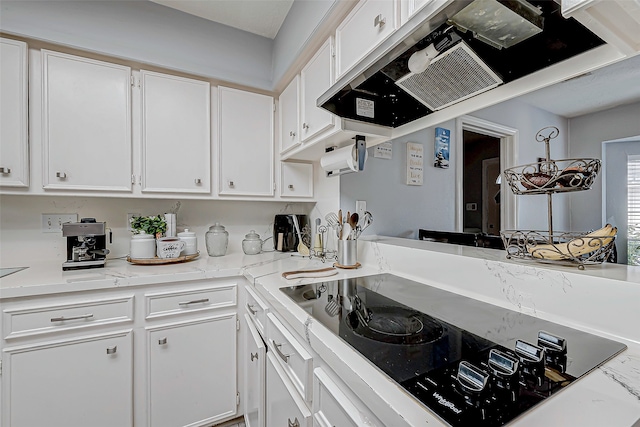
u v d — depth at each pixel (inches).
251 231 82.0
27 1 52.1
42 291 45.6
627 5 18.7
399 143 78.1
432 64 35.5
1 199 60.6
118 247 70.1
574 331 27.6
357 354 24.2
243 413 61.1
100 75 58.5
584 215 75.3
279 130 77.1
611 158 73.8
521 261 35.7
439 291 41.9
